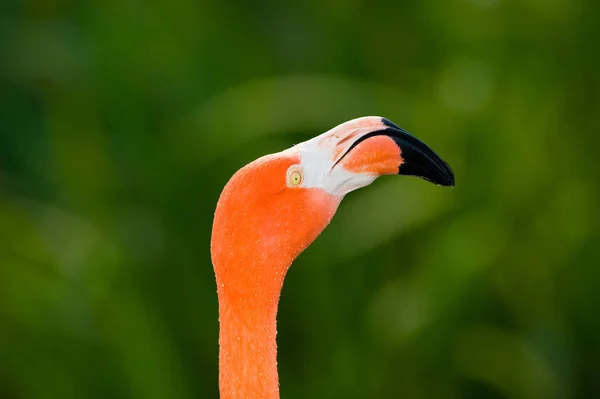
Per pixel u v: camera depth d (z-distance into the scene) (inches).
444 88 312.3
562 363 300.7
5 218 303.0
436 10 320.8
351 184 166.9
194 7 324.2
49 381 293.7
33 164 345.4
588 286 303.0
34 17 344.5
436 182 166.9
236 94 302.5
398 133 168.4
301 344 306.0
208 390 305.7
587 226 303.3
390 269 310.2
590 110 307.4
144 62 316.5
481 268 293.7
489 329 299.9
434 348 296.7
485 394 310.5
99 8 321.4
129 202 311.3
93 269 295.6
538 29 308.2
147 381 289.3
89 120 317.4
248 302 160.6
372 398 297.7
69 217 310.7
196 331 306.3
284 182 162.9
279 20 343.3
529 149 305.0
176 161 306.0
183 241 306.8
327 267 302.2
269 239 161.5
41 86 341.4
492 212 301.6
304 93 301.1
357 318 303.0
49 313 293.3
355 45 330.6
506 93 308.0
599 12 304.0
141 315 293.4
